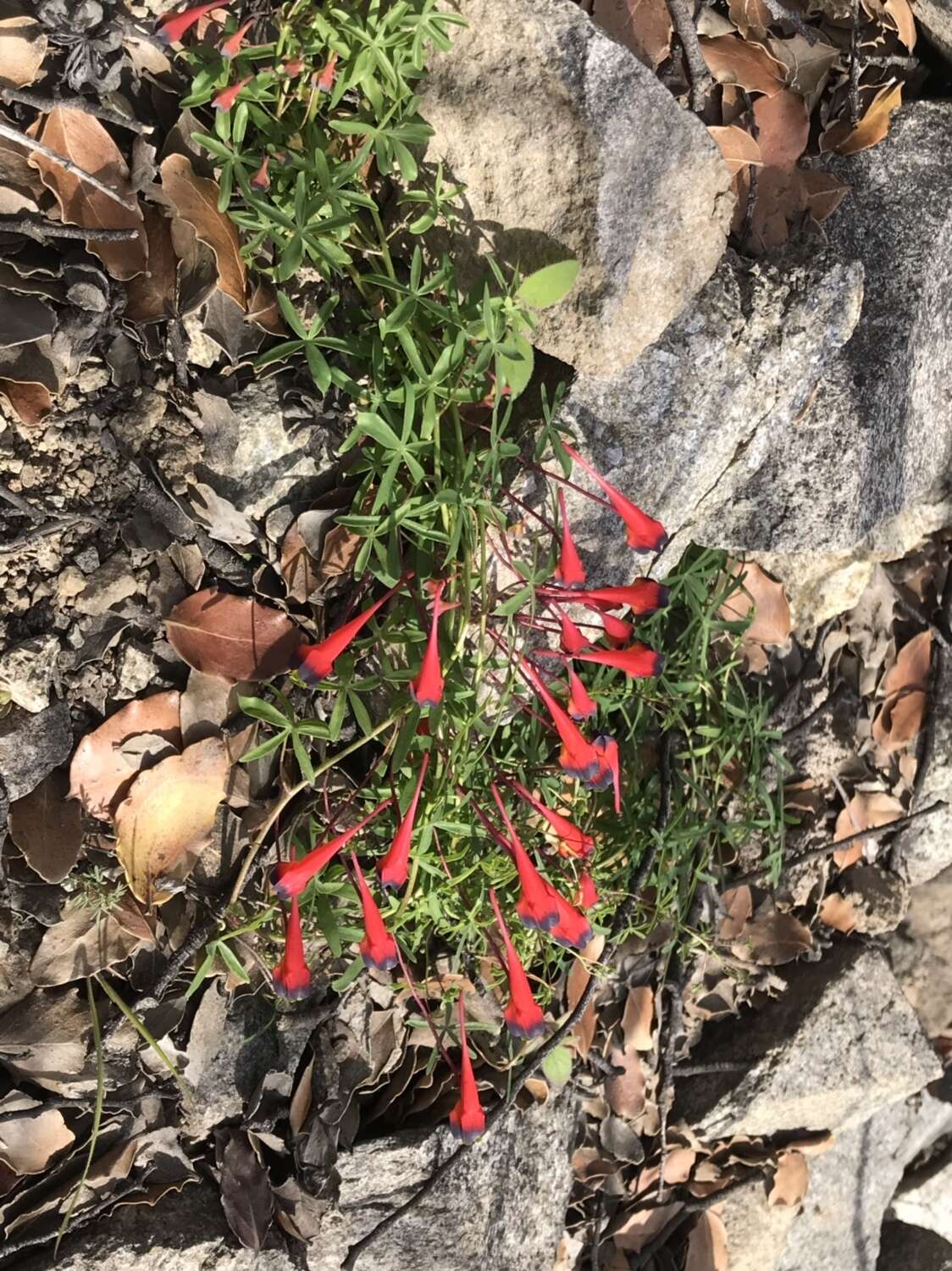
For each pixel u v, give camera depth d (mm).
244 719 247
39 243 225
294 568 249
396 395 234
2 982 231
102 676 235
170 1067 241
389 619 244
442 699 231
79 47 222
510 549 254
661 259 251
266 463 245
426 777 246
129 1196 249
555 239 245
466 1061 235
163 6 230
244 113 227
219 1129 259
